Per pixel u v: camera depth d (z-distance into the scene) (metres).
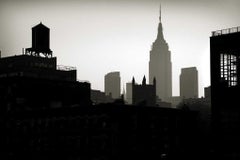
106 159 77.00
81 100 104.81
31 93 96.50
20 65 107.75
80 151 80.31
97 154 78.25
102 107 77.94
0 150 92.44
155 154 82.25
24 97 95.38
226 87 85.12
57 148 83.44
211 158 83.69
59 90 101.31
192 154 84.25
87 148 79.56
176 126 87.50
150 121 82.69
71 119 82.25
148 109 82.69
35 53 115.75
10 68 108.88
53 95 100.06
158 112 84.38
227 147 82.56
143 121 81.56
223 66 87.12
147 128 81.94
